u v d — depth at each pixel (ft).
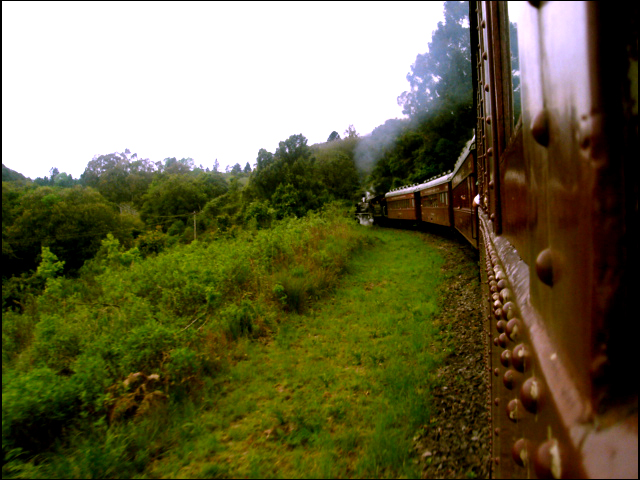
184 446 13.61
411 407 14.06
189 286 24.23
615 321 1.90
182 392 16.69
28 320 24.16
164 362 17.47
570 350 2.24
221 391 17.49
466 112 112.78
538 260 2.58
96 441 13.38
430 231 74.49
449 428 12.73
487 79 7.79
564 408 2.13
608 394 1.93
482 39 8.48
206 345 20.34
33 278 30.30
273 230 46.96
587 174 1.91
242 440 13.83
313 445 13.03
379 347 20.77
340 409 14.97
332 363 19.67
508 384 4.26
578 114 1.96
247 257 34.37
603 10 1.82
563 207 2.25
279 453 12.89
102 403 14.82
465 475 10.57
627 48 1.82
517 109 5.19
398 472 11.28
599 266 1.90
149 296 24.97
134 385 16.14
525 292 3.89
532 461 2.72
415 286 33.27
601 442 1.81
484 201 14.17
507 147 5.60
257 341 23.04
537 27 2.59
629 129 1.83
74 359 17.87
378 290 32.91
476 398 14.01
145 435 13.87
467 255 43.19
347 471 11.68
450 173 54.65
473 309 24.13
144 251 53.06
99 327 19.98
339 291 33.01
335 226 57.16
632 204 1.86
